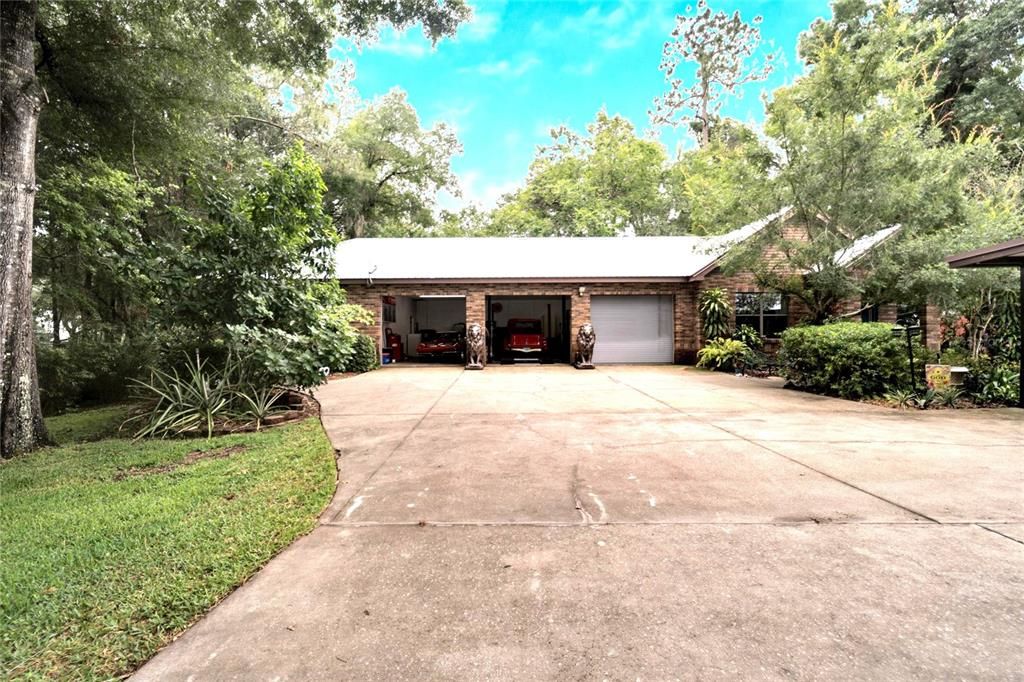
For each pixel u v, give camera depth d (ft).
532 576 8.63
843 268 33.30
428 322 74.90
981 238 30.73
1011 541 9.66
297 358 24.02
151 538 10.52
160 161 34.81
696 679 6.04
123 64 28.22
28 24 20.38
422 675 6.22
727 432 19.54
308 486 13.83
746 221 37.65
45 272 36.14
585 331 48.24
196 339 25.39
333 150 71.15
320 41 30.60
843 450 16.67
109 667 6.58
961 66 66.13
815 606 7.53
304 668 6.41
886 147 30.66
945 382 25.79
